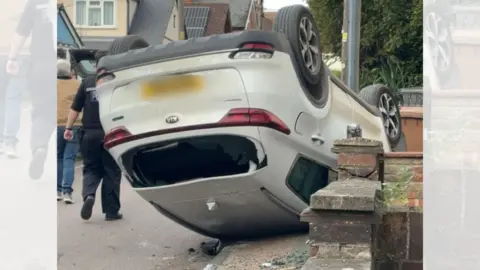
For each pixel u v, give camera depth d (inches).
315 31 231.3
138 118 210.5
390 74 972.6
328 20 1122.7
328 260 128.7
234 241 248.4
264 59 199.6
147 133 207.8
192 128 202.1
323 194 136.3
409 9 976.9
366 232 131.0
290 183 217.5
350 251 130.6
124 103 212.5
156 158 224.8
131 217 319.9
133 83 210.8
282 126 204.7
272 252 219.6
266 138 202.4
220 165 220.1
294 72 210.5
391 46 973.8
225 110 201.0
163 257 248.1
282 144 208.4
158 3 1541.6
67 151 353.1
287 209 225.1
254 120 199.2
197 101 202.8
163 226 300.8
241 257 217.3
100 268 232.4
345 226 132.0
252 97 199.2
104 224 304.2
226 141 206.1
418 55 973.2
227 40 200.1
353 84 535.5
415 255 172.7
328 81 241.4
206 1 2025.1
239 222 233.6
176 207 227.1
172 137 205.0
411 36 962.1
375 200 136.6
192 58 202.5
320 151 225.5
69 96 351.6
